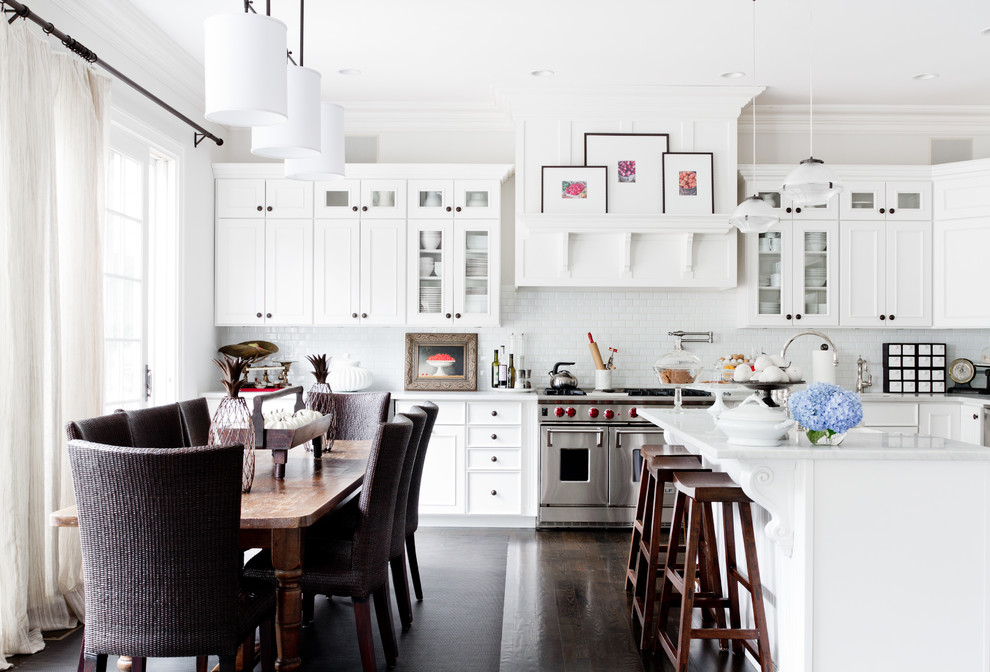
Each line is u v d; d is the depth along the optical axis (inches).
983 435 189.8
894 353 215.5
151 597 77.7
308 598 130.6
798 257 206.8
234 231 207.5
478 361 219.9
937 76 187.8
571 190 199.3
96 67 145.9
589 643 121.0
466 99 208.7
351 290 206.8
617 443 194.5
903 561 93.7
